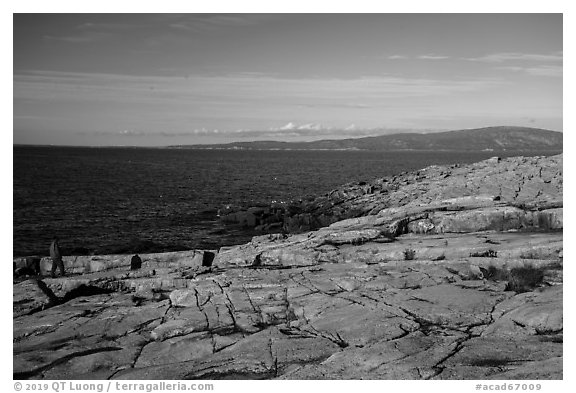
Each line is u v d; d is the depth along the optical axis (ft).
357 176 328.29
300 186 253.65
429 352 35.29
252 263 67.36
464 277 51.80
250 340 39.88
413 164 518.78
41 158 565.12
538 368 31.71
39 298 55.93
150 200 191.93
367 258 62.13
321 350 37.45
